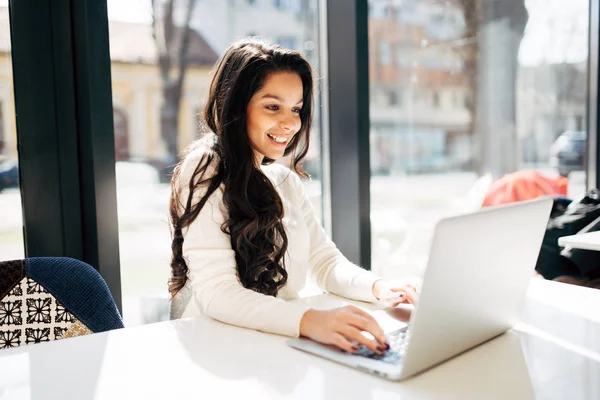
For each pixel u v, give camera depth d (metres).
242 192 1.32
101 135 1.65
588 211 2.07
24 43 1.57
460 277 0.83
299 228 1.49
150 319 1.93
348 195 2.12
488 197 2.59
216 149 1.36
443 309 0.83
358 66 2.04
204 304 1.17
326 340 0.96
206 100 1.47
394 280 1.28
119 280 1.72
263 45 1.42
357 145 2.07
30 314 1.22
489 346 0.97
